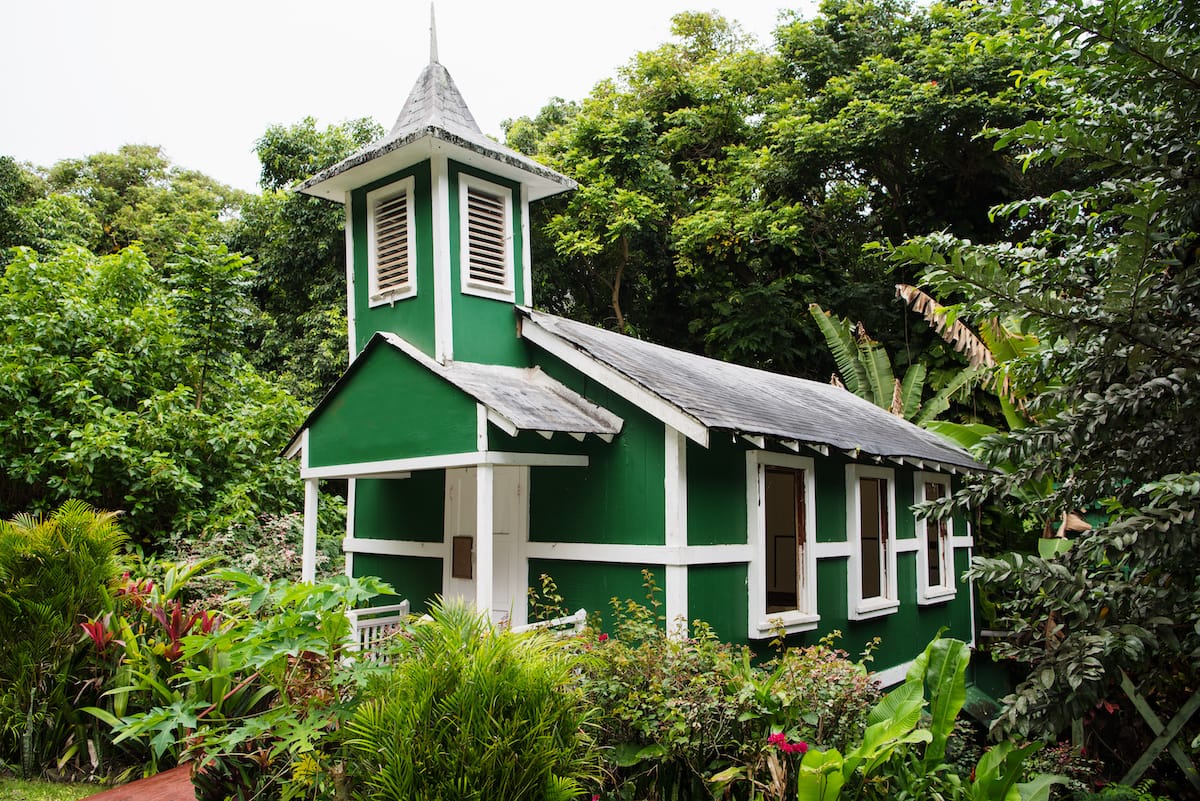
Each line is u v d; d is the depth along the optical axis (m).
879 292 19.03
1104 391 4.57
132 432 9.61
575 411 7.30
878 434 9.70
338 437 8.09
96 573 6.38
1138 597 4.24
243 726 4.59
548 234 18.89
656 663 5.37
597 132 19.25
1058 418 4.44
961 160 18.30
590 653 5.34
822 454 7.57
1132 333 4.14
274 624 4.39
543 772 3.74
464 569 8.12
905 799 5.07
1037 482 4.91
